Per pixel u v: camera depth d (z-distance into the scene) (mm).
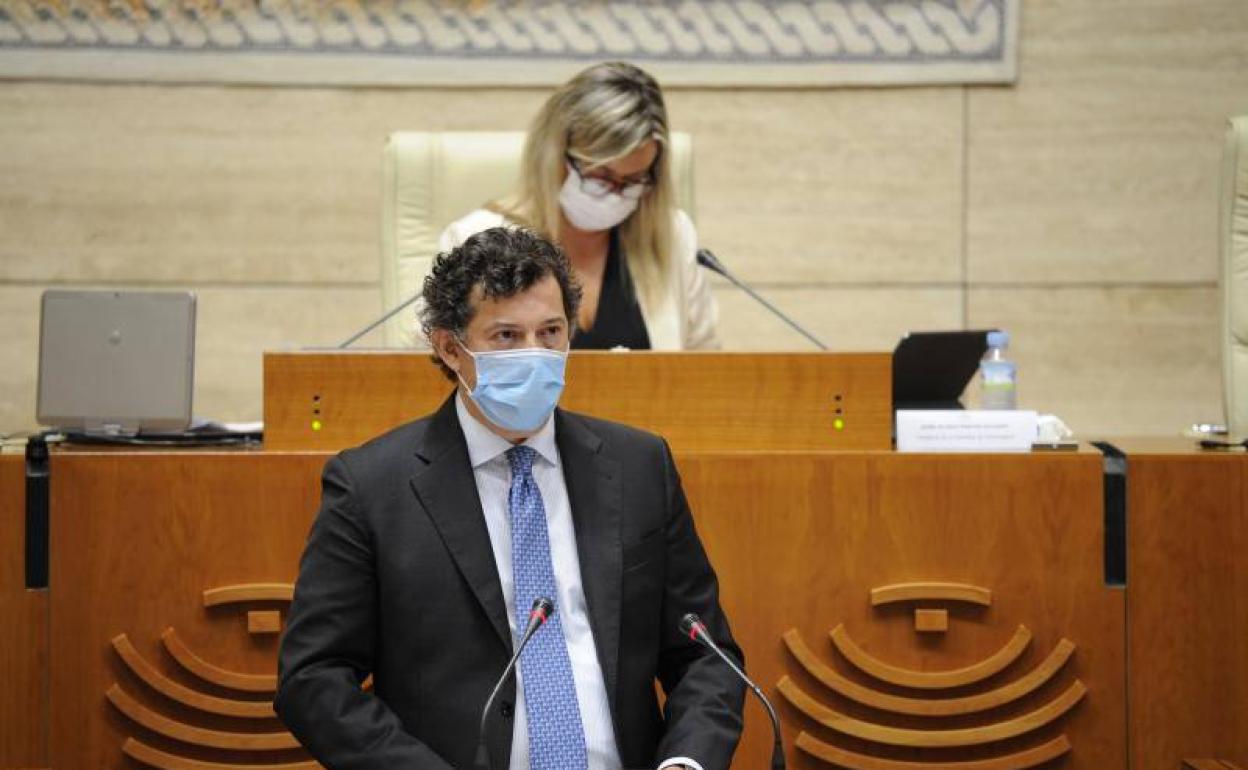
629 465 9570
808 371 12352
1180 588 12414
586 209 14461
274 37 20891
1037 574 12266
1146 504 12430
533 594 9062
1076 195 21516
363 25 20891
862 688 12109
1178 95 21453
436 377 12242
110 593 11984
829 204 21469
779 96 21359
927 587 12141
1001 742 12297
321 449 12219
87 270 21000
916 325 21594
